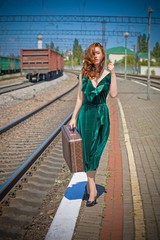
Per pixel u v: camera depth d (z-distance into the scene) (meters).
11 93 23.22
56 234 3.65
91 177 4.34
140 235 3.62
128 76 66.44
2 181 5.88
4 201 4.75
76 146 3.90
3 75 53.47
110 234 3.65
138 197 4.67
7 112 14.98
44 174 6.23
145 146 7.95
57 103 18.88
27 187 5.45
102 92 4.07
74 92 26.80
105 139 4.20
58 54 49.12
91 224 3.90
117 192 4.89
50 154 7.70
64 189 5.28
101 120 4.12
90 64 4.01
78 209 4.28
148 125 10.98
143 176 5.64
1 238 3.71
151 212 4.19
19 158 7.47
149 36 19.58
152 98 21.39
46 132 10.52
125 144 8.18
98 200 4.60
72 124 4.24
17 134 10.09
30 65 38.44
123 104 17.83
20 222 4.15
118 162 6.52
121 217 4.06
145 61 107.38
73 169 3.95
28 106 17.62
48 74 41.91
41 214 4.37
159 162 6.52
